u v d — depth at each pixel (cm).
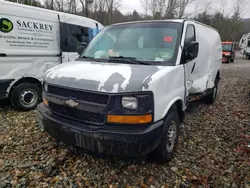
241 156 355
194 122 501
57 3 1814
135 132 254
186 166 326
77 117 284
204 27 510
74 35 665
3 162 321
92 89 265
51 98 309
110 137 254
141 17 2167
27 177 290
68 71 309
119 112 258
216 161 340
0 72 507
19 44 530
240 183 292
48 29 589
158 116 279
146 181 290
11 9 507
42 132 423
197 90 445
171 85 312
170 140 332
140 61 336
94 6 1820
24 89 557
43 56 586
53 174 298
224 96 779
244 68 1844
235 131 454
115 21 1922
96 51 402
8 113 541
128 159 335
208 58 532
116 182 287
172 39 364
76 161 327
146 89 261
